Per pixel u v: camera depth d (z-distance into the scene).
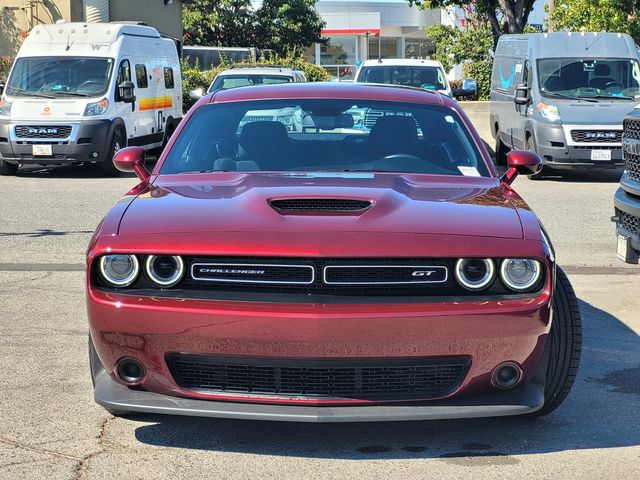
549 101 15.67
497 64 19.55
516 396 4.03
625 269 8.38
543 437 4.37
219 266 3.94
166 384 3.97
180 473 3.91
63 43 16.92
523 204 4.56
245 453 4.14
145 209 4.32
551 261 4.02
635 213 6.50
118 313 3.91
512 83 17.70
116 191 13.88
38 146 15.77
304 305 3.82
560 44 16.53
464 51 32.06
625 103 15.59
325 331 3.77
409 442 4.29
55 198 12.96
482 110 24.00
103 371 4.27
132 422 4.52
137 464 4.00
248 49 32.81
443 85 19.44
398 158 5.24
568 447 4.24
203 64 32.66
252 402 3.92
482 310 3.84
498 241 4.00
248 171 5.13
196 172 5.16
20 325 6.33
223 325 3.81
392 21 58.88
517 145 17.25
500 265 3.96
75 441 4.27
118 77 16.72
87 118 15.85
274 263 3.91
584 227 10.64
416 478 3.87
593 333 6.29
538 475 3.91
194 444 4.25
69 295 7.23
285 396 3.90
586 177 16.23
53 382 5.12
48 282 7.68
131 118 17.30
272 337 3.80
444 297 3.91
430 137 5.42
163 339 3.88
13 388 5.01
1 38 27.33
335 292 3.90
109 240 4.03
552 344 4.33
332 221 4.06
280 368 3.88
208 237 3.96
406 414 3.86
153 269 3.98
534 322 3.90
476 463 4.04
